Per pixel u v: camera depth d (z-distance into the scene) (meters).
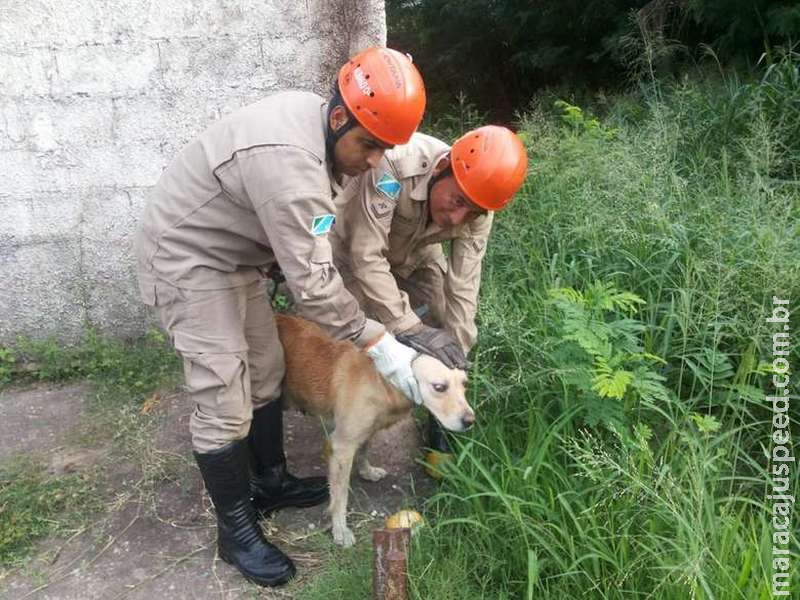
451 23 9.30
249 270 2.61
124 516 3.04
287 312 4.40
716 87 5.61
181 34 3.97
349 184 2.75
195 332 2.48
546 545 2.36
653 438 2.83
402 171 2.72
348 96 2.21
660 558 2.22
